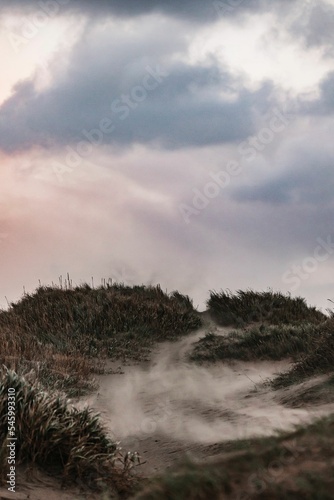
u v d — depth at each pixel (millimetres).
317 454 7320
